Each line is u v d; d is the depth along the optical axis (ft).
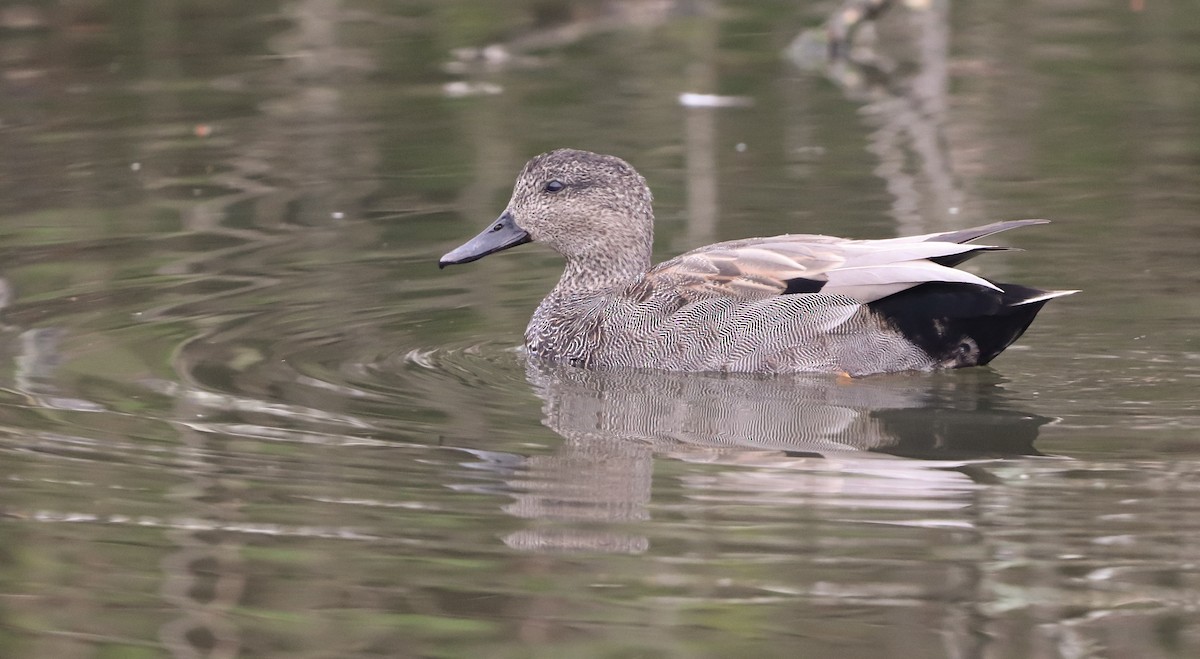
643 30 87.10
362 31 84.58
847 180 57.93
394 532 29.17
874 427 35.45
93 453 33.04
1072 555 27.78
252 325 43.14
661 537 28.96
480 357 41.52
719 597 26.53
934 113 68.28
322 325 43.42
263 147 63.57
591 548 28.40
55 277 47.34
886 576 27.20
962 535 28.78
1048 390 37.68
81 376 38.32
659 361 40.55
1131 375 38.68
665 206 54.75
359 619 25.94
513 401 37.65
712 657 24.58
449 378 39.42
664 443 34.53
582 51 82.17
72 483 31.40
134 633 25.61
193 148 63.41
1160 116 66.23
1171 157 59.72
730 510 30.22
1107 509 29.81
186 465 32.40
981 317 38.14
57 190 57.57
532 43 83.76
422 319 44.55
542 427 35.47
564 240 44.09
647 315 40.91
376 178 59.21
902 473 32.22
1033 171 58.70
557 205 43.83
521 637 25.35
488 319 45.01
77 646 25.25
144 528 29.35
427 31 84.69
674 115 68.39
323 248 50.96
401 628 25.64
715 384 39.19
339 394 37.55
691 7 91.09
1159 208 53.36
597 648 24.88
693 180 57.98
